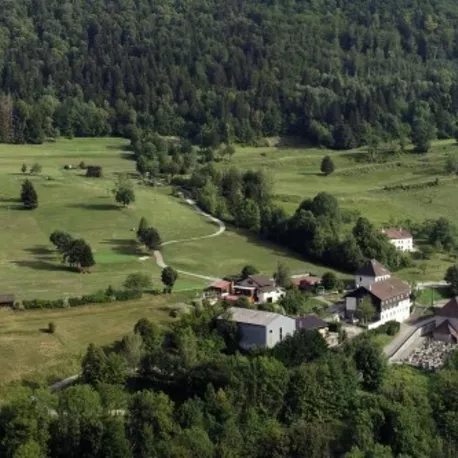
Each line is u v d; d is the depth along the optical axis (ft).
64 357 456.04
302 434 385.70
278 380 416.46
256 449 375.66
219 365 422.41
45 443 345.92
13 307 521.65
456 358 506.89
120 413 379.76
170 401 387.34
